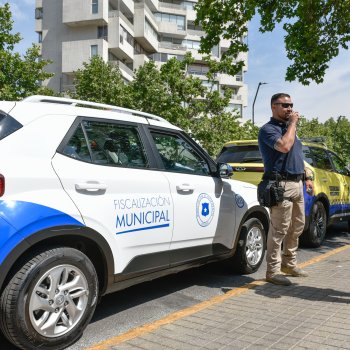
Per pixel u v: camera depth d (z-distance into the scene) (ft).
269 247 16.43
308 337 11.10
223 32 39.60
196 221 15.08
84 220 11.14
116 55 144.36
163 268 13.84
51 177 10.72
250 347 10.62
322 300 14.24
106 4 132.36
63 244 11.25
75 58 133.28
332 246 26.89
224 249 16.81
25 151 10.59
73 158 11.55
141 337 11.42
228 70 40.83
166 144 15.01
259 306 13.80
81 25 136.15
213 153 80.59
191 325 12.25
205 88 80.84
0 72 58.44
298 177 16.06
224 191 16.85
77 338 11.17
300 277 17.44
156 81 80.84
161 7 189.98
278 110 15.88
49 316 10.43
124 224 12.28
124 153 13.16
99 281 12.26
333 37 36.27
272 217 16.22
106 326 12.91
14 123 10.80
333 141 186.39
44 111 11.56
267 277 16.51
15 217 9.76
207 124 80.38
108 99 87.51
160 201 13.58
